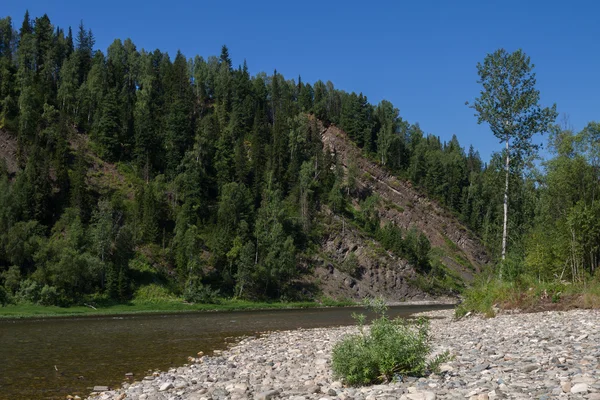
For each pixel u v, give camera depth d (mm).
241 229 96688
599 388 8273
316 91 187750
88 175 99812
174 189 102875
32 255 66250
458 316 36656
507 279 35750
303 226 111750
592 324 19672
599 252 39719
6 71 116000
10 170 91688
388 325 12086
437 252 123062
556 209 49625
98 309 65125
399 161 163375
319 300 93562
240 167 122562
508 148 40844
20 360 21938
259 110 153250
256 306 81062
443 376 11266
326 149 144625
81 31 169500
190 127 131250
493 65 40969
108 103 115938
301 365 17359
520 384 9430
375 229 126500
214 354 23719
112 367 19953
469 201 160500
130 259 80750
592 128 50906
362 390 10586
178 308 72250
